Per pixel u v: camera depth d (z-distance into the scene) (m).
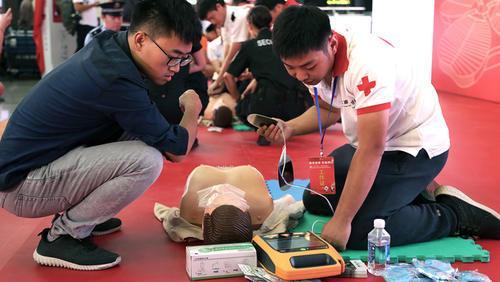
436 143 2.47
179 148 2.26
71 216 2.27
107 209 2.25
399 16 8.19
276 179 3.54
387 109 2.12
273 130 2.62
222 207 2.31
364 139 2.15
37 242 2.57
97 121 2.19
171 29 2.05
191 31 2.08
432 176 2.50
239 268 2.19
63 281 2.16
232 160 4.05
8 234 2.68
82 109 2.13
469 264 2.29
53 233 2.31
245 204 2.40
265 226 2.58
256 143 4.60
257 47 4.91
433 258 2.31
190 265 2.16
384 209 2.36
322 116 2.67
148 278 2.19
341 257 2.14
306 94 4.82
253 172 2.69
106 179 2.21
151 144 2.20
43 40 8.16
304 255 2.11
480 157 4.21
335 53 2.22
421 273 2.14
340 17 7.63
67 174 2.18
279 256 2.10
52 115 2.15
